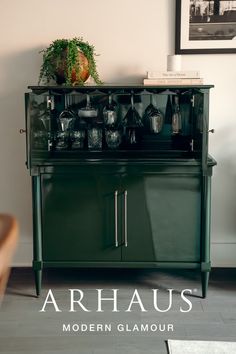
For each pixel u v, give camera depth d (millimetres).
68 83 2834
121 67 3109
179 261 2783
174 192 2721
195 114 2824
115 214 2752
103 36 3082
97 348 2289
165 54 3092
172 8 3047
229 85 3113
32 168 2680
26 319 2574
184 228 2752
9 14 3076
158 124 3014
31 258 3311
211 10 3025
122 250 2783
